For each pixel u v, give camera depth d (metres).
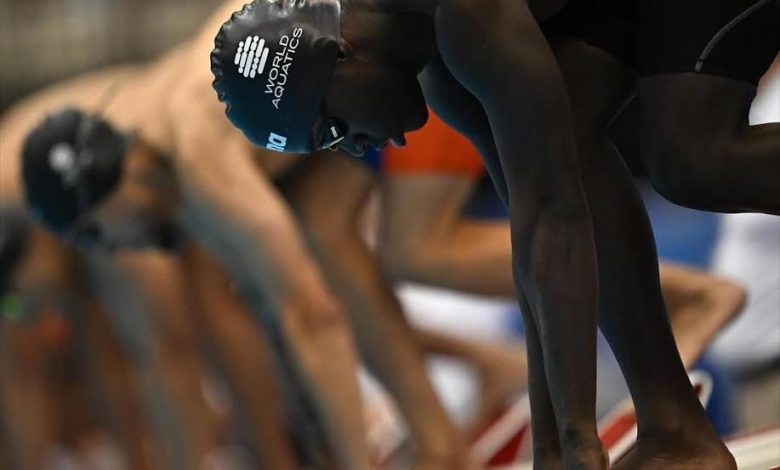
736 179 7.27
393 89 7.09
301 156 14.26
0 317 15.61
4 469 16.30
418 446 13.88
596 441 6.74
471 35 6.61
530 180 6.73
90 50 23.48
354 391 12.77
